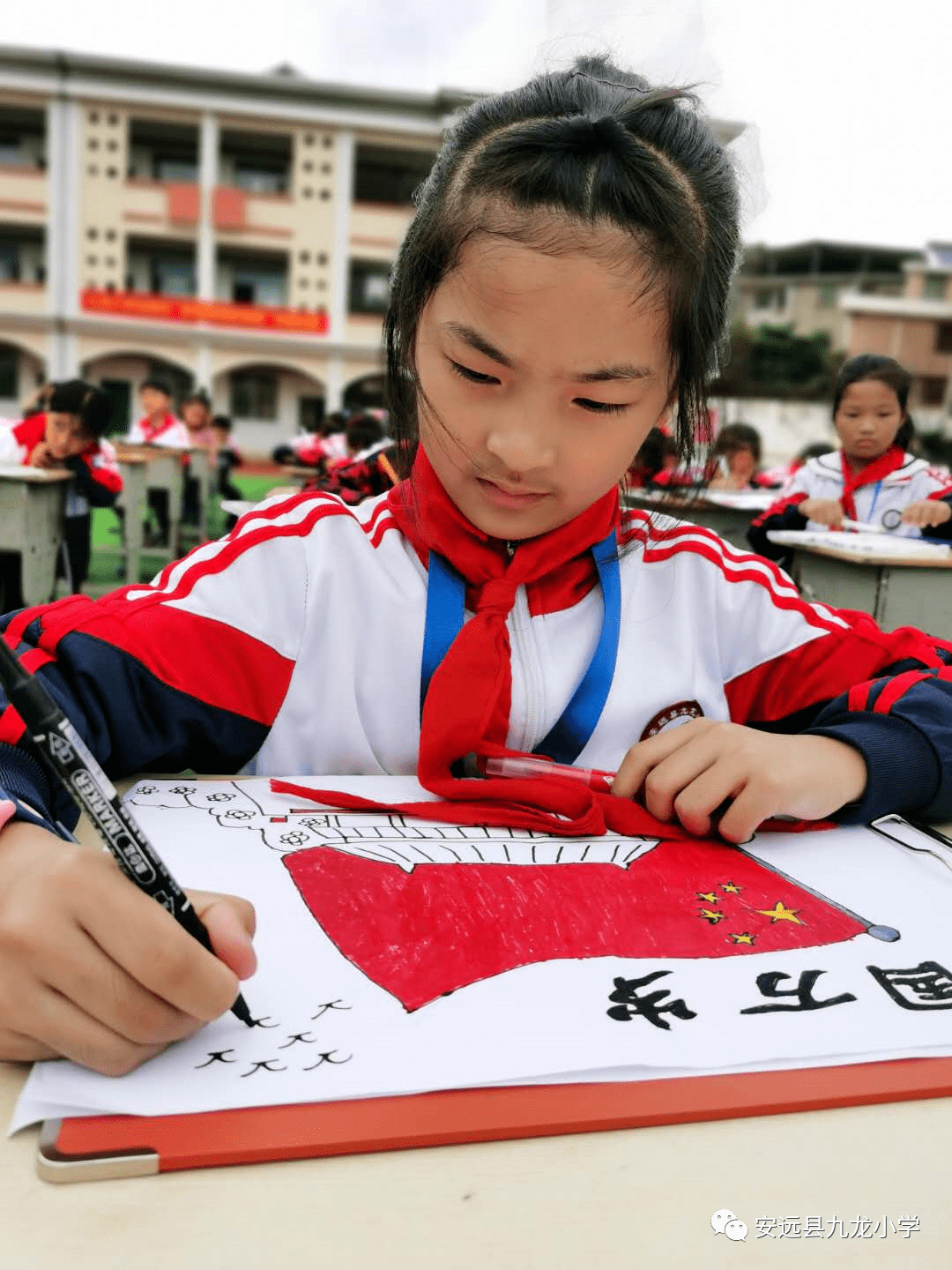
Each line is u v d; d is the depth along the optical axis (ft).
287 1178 1.03
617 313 1.71
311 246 68.44
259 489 44.70
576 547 2.34
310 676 2.42
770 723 2.72
